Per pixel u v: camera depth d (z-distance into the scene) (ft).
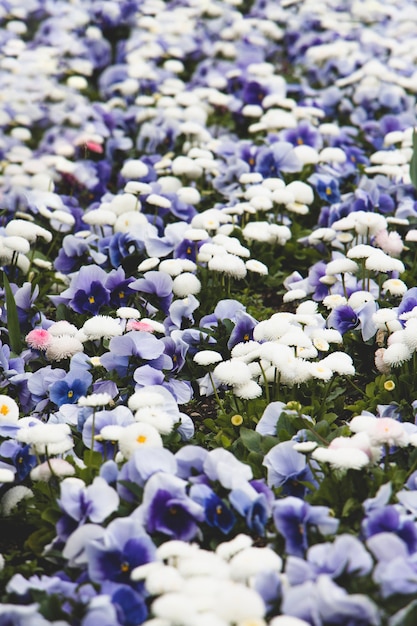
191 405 14.46
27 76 28.45
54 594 9.15
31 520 11.19
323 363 12.64
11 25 31.81
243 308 15.24
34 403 13.82
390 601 8.77
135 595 9.14
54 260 18.88
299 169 20.85
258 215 19.98
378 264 14.42
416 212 18.75
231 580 8.84
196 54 31.04
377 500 10.12
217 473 10.64
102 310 15.72
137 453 10.53
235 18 32.40
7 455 11.68
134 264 17.28
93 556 9.65
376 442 10.54
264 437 12.22
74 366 13.58
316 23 32.04
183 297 15.90
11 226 16.05
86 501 10.35
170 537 10.22
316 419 13.28
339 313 14.74
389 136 21.97
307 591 8.55
